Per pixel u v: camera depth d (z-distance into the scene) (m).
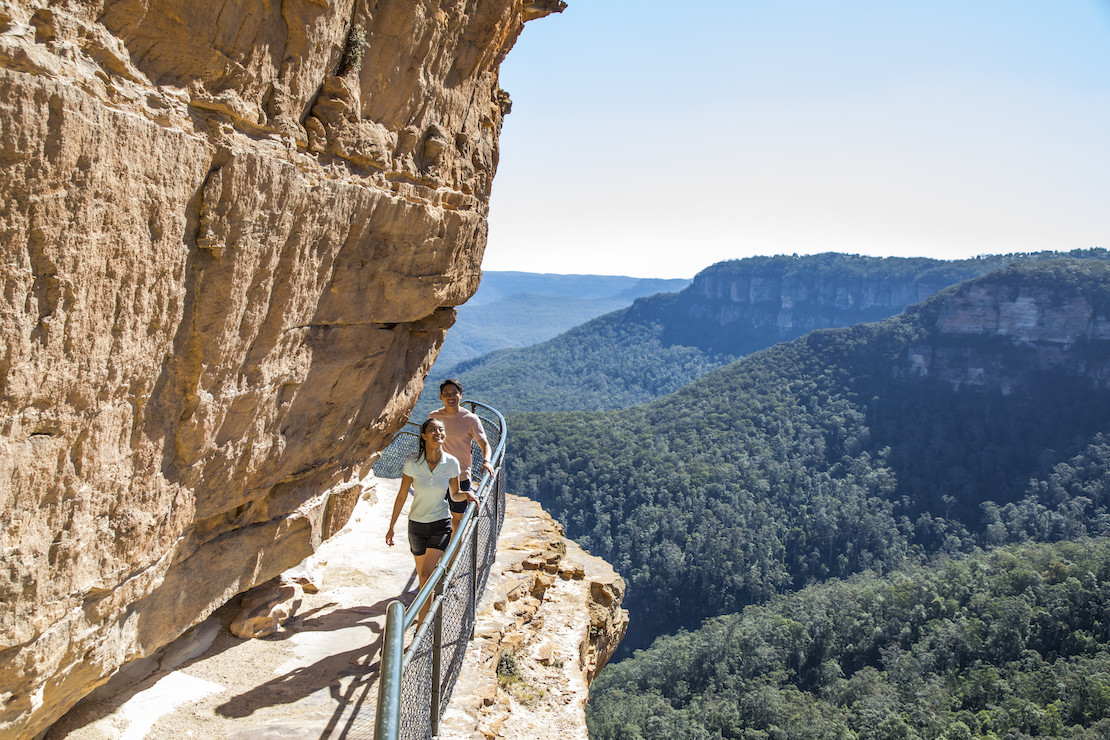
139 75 2.25
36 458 2.20
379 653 4.65
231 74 2.64
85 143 1.98
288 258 3.25
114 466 2.62
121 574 2.88
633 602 97.31
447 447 5.32
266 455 3.84
